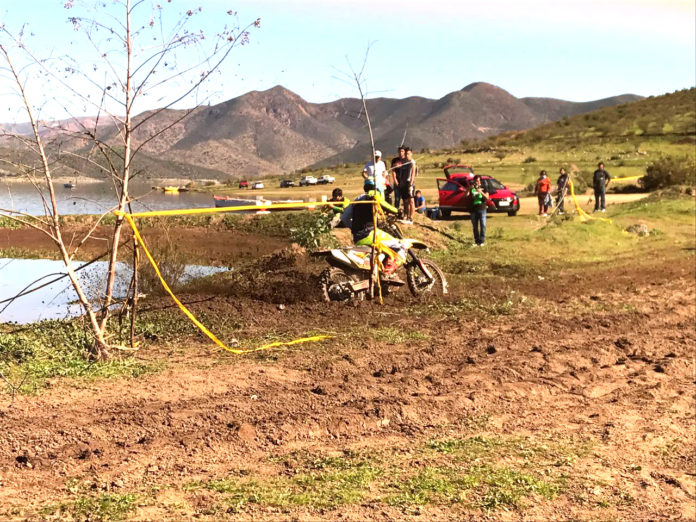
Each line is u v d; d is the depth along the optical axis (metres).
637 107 110.56
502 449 5.77
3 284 13.84
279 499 4.52
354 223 10.88
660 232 21.80
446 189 28.66
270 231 22.77
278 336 8.98
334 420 6.03
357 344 8.75
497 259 16.52
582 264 16.52
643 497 5.16
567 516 4.73
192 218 24.50
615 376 8.10
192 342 8.61
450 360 8.27
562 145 90.75
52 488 4.55
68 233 20.77
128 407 6.12
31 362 7.28
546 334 9.70
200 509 4.32
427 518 4.45
